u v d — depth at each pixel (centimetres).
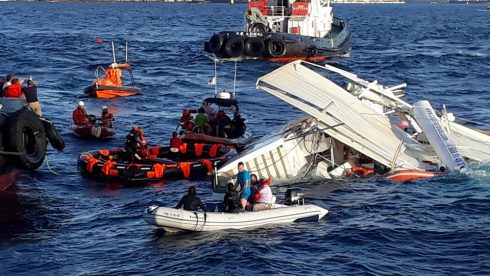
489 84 5416
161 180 2734
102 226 2228
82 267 1903
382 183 2714
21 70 5844
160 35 10338
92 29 11506
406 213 2355
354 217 2306
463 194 2567
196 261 1914
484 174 2788
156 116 3978
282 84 3017
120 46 8231
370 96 3173
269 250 1991
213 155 3000
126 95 4591
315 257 1962
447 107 4378
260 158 2712
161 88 5000
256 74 5916
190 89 5022
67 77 5447
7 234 2155
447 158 2850
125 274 1852
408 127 3189
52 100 4400
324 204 2450
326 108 2903
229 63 6575
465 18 19438
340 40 6900
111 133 3391
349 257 1966
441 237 2133
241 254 1953
